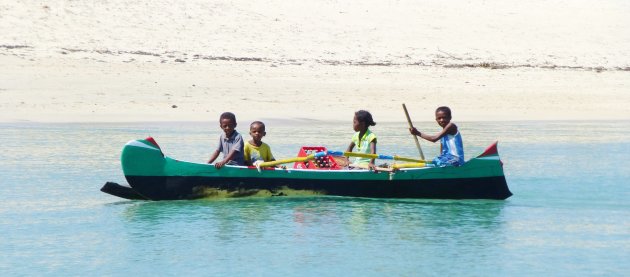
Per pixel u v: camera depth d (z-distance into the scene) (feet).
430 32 501.15
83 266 83.51
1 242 93.45
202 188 118.32
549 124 271.08
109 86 304.91
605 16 574.97
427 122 268.62
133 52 388.78
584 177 146.00
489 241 95.04
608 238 97.04
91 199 120.67
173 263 84.69
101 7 466.29
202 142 195.62
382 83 353.92
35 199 120.67
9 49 363.97
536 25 540.52
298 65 389.60
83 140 199.62
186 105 281.33
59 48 380.17
